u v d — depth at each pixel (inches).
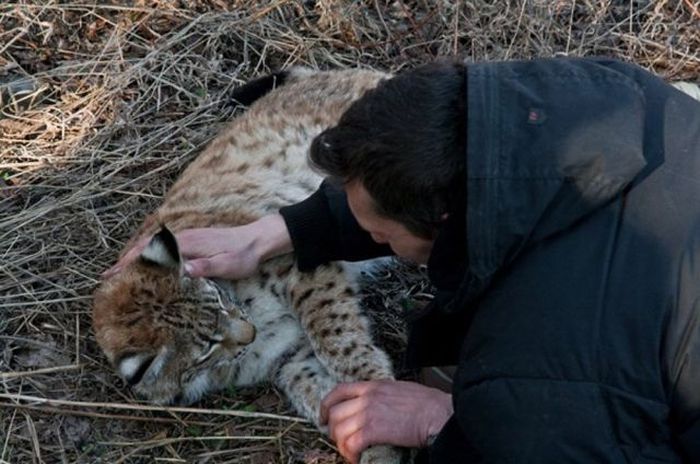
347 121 123.3
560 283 117.9
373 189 121.8
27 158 228.1
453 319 147.4
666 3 257.6
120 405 182.1
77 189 220.4
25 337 195.5
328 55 254.2
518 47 249.3
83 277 205.5
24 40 252.2
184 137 234.4
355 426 164.1
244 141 221.8
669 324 117.4
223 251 187.6
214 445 179.9
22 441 179.5
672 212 120.1
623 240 119.0
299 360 198.4
